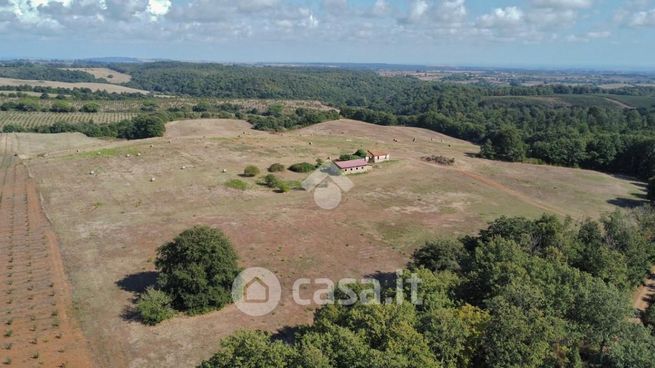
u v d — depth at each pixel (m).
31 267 54.72
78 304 47.06
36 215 72.31
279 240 65.25
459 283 42.66
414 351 29.48
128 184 89.25
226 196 84.25
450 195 90.25
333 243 65.00
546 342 33.09
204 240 48.25
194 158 109.00
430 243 55.16
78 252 59.22
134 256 58.38
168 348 40.75
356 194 88.31
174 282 46.91
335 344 30.83
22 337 41.19
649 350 33.41
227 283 49.31
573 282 41.94
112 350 40.12
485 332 33.22
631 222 64.06
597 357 36.72
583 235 57.50
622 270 49.34
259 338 31.45
